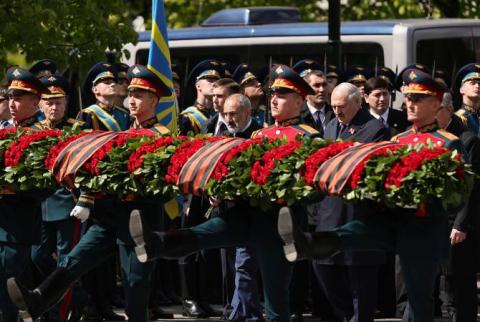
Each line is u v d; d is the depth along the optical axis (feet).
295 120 59.88
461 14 116.37
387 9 118.11
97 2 89.61
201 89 75.36
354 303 62.23
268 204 54.70
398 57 88.43
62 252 65.21
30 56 85.51
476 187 61.46
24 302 56.75
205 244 56.34
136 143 56.85
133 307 58.49
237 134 66.95
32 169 58.90
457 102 85.35
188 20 122.31
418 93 56.49
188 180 55.06
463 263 62.80
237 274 64.03
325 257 54.29
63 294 58.29
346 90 63.82
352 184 52.03
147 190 56.39
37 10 83.87
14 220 60.80
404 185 51.19
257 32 94.38
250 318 63.87
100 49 87.40
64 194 64.90
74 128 60.44
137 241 54.54
